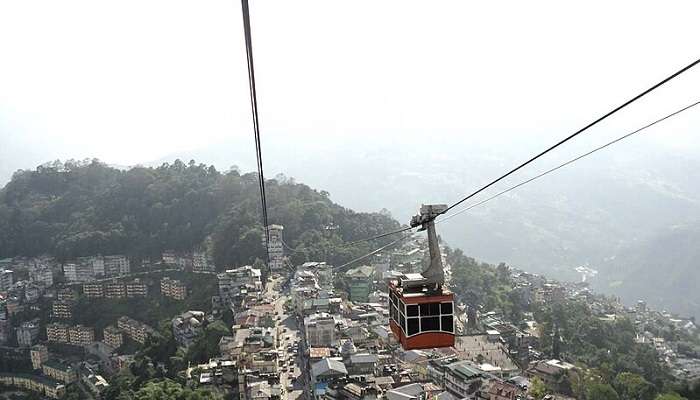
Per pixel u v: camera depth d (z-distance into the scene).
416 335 23.83
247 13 11.95
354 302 148.88
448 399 84.62
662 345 143.88
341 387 85.38
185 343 130.62
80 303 185.62
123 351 160.25
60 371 154.12
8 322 183.12
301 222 199.88
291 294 146.00
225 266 181.12
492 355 113.31
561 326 132.75
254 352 102.19
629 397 96.19
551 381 100.44
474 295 160.25
